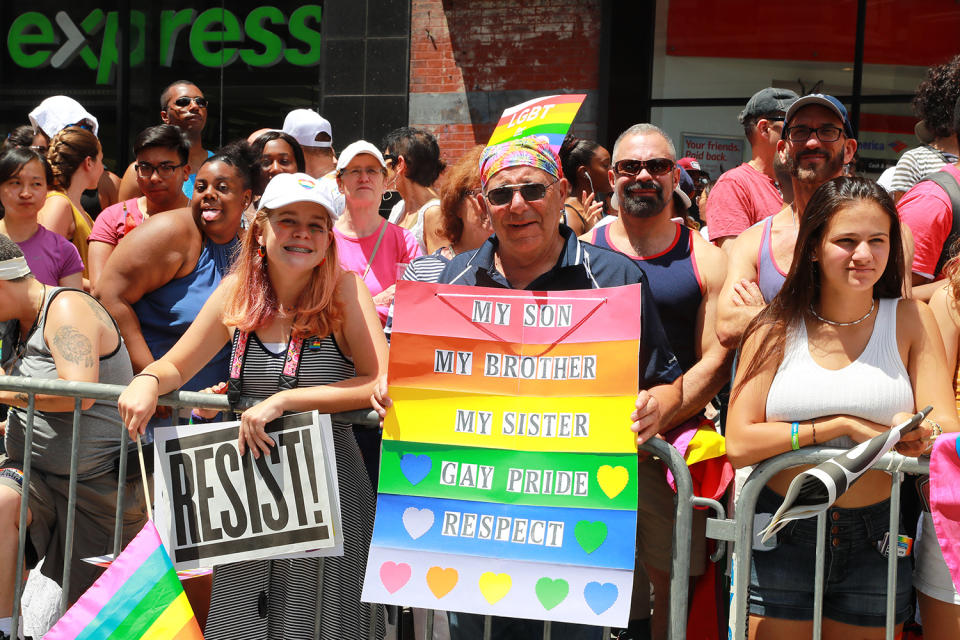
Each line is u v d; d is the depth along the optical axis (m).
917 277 3.42
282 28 9.30
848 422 2.76
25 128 6.37
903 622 2.91
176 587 2.97
